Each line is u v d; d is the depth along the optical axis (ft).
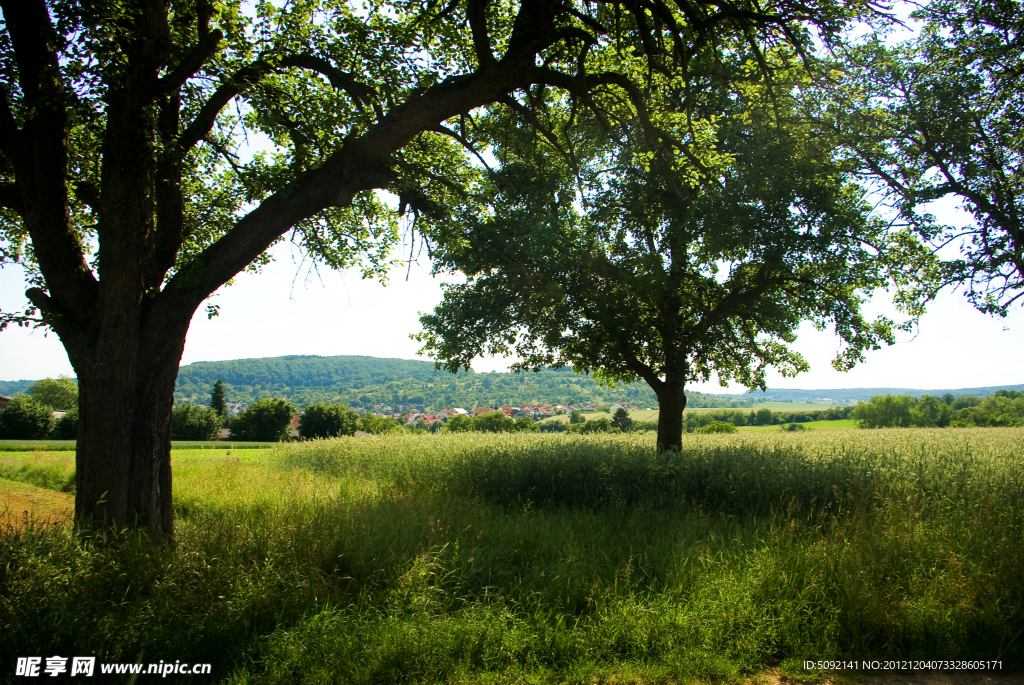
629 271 40.47
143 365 20.56
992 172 32.01
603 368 48.57
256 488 39.70
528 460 38.58
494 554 19.15
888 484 28.89
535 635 14.44
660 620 15.02
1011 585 16.76
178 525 23.02
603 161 42.16
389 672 13.23
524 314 40.68
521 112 28.66
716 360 48.32
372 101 26.08
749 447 43.27
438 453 50.83
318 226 31.35
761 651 14.58
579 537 22.43
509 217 37.58
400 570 17.48
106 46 20.65
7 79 21.97
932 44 32.94
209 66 25.20
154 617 15.15
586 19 27.84
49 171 20.61
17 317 19.83
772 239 36.19
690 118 35.70
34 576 15.93
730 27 31.63
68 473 55.21
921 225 33.81
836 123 36.63
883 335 43.19
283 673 13.20
